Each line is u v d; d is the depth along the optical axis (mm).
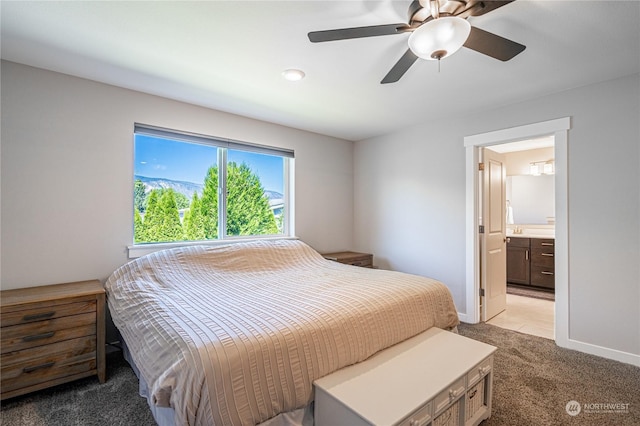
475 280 3334
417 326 2088
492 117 3182
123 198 2689
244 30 1836
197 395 1236
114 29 1829
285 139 3826
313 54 2111
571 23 1748
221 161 3402
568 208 2691
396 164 4066
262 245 3119
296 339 1493
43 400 1938
